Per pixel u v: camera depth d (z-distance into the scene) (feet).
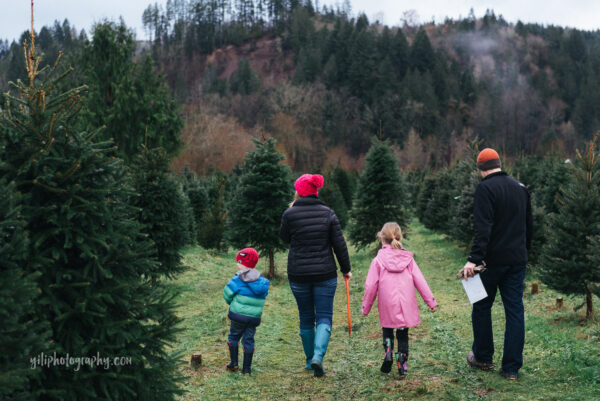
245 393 14.44
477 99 445.78
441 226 68.44
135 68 67.56
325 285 16.24
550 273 21.45
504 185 14.42
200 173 163.73
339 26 541.34
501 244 14.32
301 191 16.66
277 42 642.22
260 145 42.78
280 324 24.67
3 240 8.55
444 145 364.17
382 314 15.51
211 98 309.22
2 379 6.89
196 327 24.32
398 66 482.28
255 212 40.50
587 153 21.80
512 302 14.39
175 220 34.47
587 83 480.64
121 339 9.75
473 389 13.48
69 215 9.52
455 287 33.91
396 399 13.16
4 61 238.07
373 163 56.85
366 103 397.39
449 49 589.73
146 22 638.53
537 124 426.92
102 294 9.64
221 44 653.30
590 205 20.83
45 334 8.04
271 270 42.96
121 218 11.10
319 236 16.11
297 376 16.06
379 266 15.69
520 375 14.30
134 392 9.80
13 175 9.65
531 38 598.75
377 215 56.75
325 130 351.46
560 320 21.15
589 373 13.62
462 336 19.95
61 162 9.96
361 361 17.33
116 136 62.95
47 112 10.03
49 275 9.52
